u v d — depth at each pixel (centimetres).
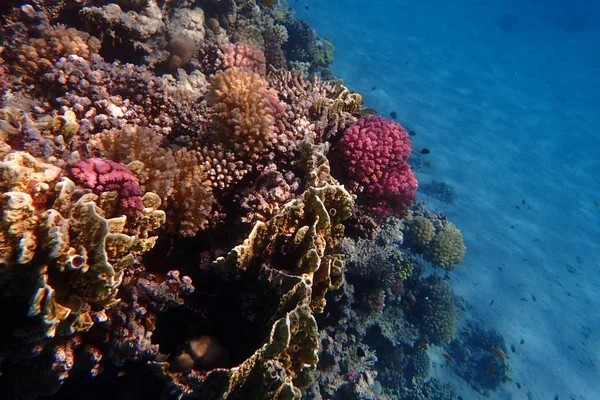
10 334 247
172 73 682
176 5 742
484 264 1673
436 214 1288
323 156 437
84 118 431
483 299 1527
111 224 258
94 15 571
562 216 2114
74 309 248
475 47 4678
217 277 361
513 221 1953
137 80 483
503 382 1261
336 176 515
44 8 553
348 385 618
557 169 2542
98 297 257
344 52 2723
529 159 2522
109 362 313
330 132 517
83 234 246
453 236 1185
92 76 463
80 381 328
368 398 624
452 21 5675
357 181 507
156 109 493
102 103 446
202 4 865
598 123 3488
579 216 2162
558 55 5603
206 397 298
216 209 406
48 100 453
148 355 300
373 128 521
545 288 1675
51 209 237
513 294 1591
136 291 303
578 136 3103
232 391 298
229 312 352
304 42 1554
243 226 384
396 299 947
